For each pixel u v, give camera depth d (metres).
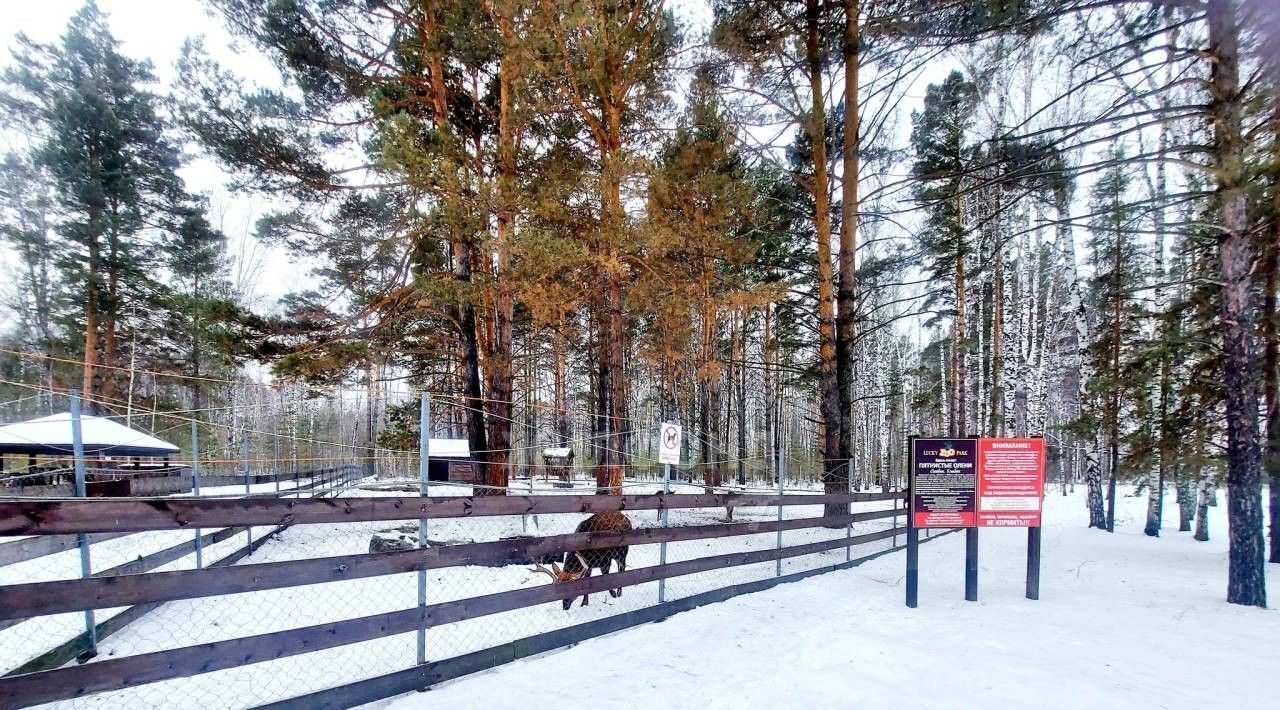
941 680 4.09
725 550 10.23
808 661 4.52
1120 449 15.48
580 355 28.39
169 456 16.97
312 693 3.55
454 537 10.00
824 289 12.12
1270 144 6.55
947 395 25.28
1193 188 9.13
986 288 21.78
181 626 5.14
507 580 7.17
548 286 9.24
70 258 21.28
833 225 14.00
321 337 11.89
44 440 10.81
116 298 21.84
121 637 5.00
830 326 12.12
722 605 6.41
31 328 24.12
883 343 33.75
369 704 3.75
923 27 8.23
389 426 20.92
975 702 3.72
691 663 4.48
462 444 22.14
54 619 4.89
